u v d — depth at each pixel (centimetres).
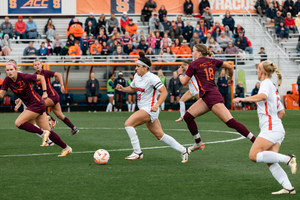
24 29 5469
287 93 5188
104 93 5044
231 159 1684
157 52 5266
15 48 5388
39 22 5922
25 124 1717
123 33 5594
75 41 5062
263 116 1175
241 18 6241
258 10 6212
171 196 1126
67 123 2502
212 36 5544
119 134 2597
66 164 1603
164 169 1490
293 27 6066
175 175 1388
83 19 5997
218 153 1834
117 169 1495
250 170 1463
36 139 2395
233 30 5884
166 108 5034
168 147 2031
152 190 1191
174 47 5241
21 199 1106
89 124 3256
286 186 1134
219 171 1449
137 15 6088
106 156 1587
